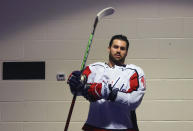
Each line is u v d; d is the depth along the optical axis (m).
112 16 3.25
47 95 3.28
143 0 3.24
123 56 2.02
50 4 3.30
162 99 3.21
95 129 1.89
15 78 3.30
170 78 3.21
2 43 3.32
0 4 3.32
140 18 3.24
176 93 3.21
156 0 3.24
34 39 3.30
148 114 3.20
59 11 3.29
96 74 2.00
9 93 3.30
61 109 3.26
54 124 3.26
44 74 3.28
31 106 3.28
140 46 3.23
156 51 3.22
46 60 3.29
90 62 3.24
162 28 3.23
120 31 3.24
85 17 3.28
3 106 3.30
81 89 1.86
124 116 1.90
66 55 3.28
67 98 3.26
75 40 3.28
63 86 3.27
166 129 3.20
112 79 1.93
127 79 1.92
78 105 3.24
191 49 3.22
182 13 3.23
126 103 1.85
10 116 3.29
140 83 1.94
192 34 3.22
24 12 3.31
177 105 3.20
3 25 3.32
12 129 3.29
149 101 3.21
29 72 3.29
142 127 3.20
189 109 3.20
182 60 3.22
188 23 3.22
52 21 3.29
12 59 3.31
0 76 3.31
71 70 3.27
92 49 3.25
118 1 3.26
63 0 3.29
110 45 2.06
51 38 3.29
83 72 2.03
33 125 3.28
